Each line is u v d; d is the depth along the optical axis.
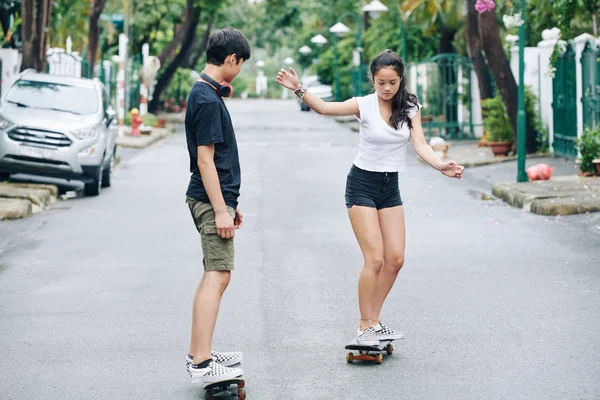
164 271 10.39
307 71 90.19
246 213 15.06
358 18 47.44
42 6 23.36
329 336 7.64
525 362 6.81
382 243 6.95
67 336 7.67
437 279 9.81
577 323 7.92
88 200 17.08
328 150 28.33
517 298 8.88
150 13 47.81
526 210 15.16
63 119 17.73
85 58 39.06
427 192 17.94
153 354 7.14
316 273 10.23
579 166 18.77
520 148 17.73
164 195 17.78
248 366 6.82
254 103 79.69
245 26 71.94
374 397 6.09
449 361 6.87
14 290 9.45
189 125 6.21
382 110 6.86
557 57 20.67
